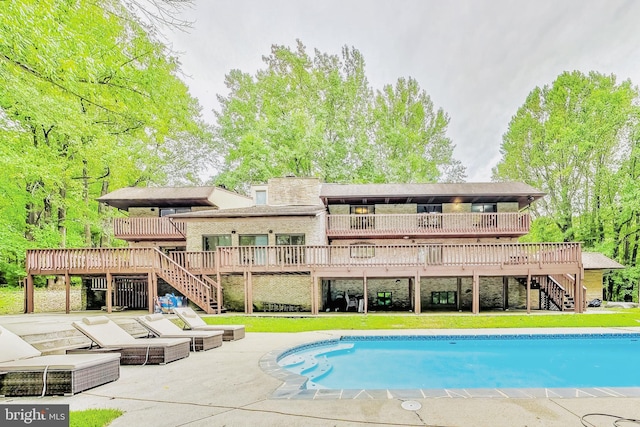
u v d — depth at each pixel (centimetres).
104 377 578
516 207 2097
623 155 2494
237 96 3384
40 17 543
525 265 1628
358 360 984
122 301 1884
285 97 3322
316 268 1677
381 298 2027
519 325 1294
